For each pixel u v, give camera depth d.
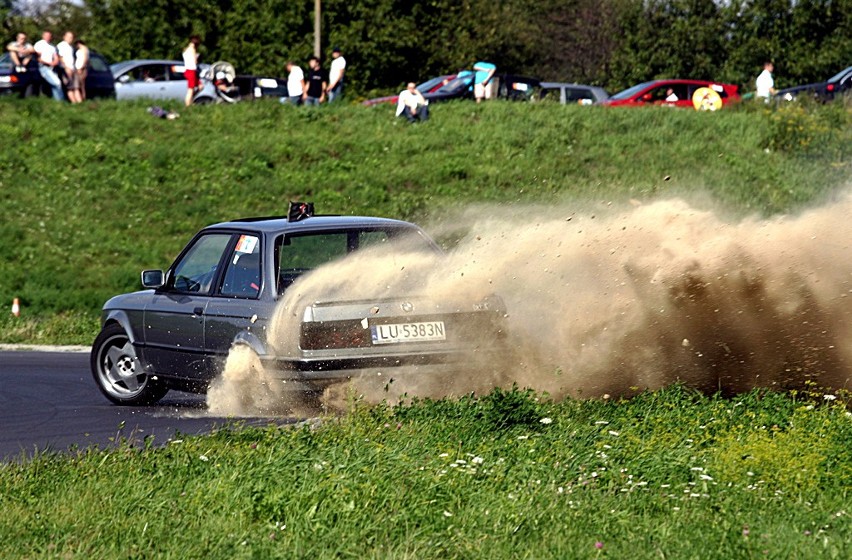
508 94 87.94
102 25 144.75
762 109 78.94
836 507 14.26
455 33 147.62
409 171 70.12
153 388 25.64
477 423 18.59
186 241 61.38
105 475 16.27
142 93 84.62
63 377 31.36
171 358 24.61
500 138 75.00
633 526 13.24
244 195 66.88
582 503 14.05
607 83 158.38
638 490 14.62
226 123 77.19
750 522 13.34
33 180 66.88
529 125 77.31
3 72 79.19
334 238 23.55
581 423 19.00
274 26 137.00
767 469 15.70
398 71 141.00
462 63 146.25
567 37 164.62
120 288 54.56
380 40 136.50
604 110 79.75
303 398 21.38
